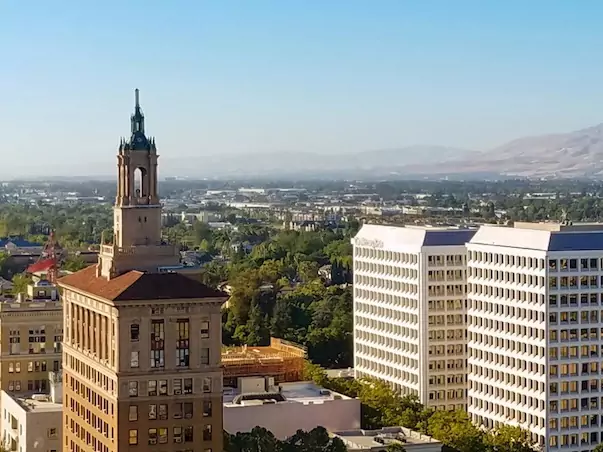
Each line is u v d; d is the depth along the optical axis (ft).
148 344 627.46
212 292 637.71
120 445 624.59
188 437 637.30
